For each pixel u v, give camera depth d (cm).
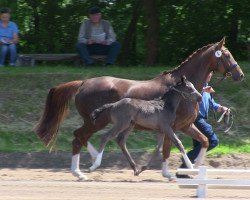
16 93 1842
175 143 1311
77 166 1367
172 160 1556
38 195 1141
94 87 1385
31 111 1789
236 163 1557
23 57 2094
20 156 1588
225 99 1823
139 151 1588
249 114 1778
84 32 1983
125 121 1316
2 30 1972
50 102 1412
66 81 1864
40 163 1573
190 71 1385
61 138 1670
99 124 1374
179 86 1330
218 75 1895
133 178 1377
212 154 1577
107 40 1983
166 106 1321
